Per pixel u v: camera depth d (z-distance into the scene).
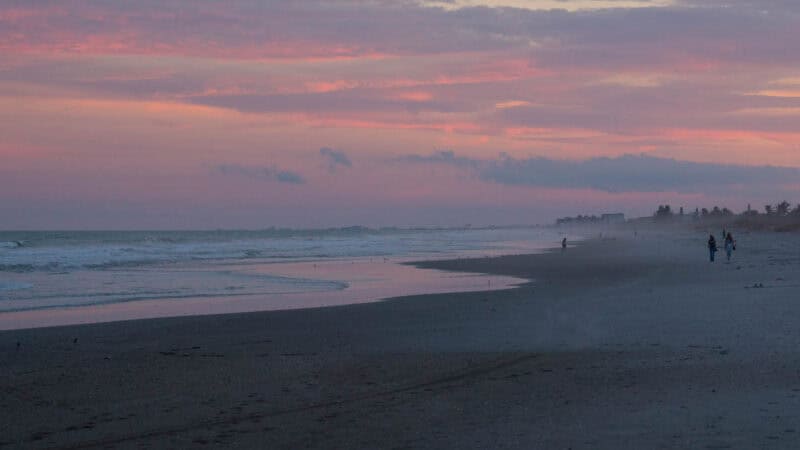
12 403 11.11
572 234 180.12
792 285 26.17
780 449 7.90
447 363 13.73
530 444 8.48
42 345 16.92
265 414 10.29
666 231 169.88
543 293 28.28
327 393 11.53
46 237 136.25
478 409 10.27
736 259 45.94
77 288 32.00
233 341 17.28
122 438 9.27
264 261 56.41
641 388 11.12
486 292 29.62
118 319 22.19
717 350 13.93
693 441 8.32
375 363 13.88
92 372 13.45
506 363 13.59
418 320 20.69
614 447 8.23
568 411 9.94
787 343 14.29
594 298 25.16
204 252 68.81
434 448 8.48
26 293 29.75
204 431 9.48
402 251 76.12
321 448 8.64
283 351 15.59
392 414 10.12
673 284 29.61
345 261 56.72
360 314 22.42
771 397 10.15
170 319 21.55
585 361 13.47
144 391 11.83
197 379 12.70
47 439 9.28
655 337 15.82
